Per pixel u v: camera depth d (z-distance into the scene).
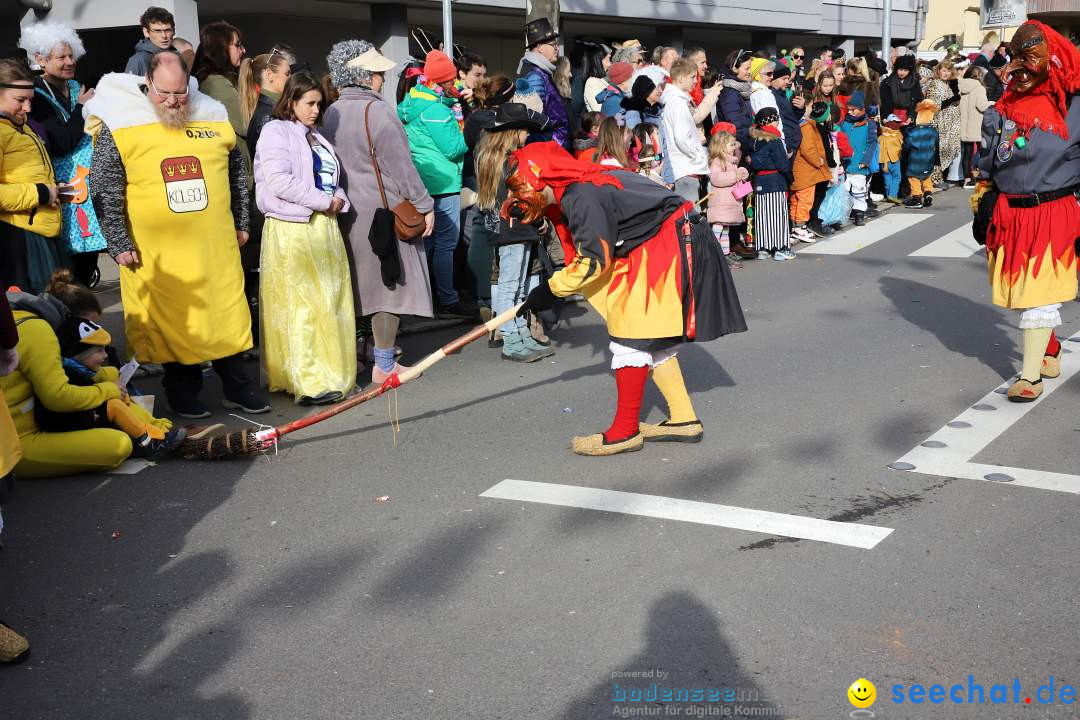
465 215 8.66
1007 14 22.47
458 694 3.22
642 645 3.46
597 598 3.77
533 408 6.05
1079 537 4.16
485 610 3.72
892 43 24.86
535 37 8.98
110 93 5.58
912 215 13.28
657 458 5.17
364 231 6.31
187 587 3.96
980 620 3.55
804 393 6.21
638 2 16.00
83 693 3.29
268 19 13.47
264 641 3.56
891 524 4.32
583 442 5.23
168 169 5.63
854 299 8.88
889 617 3.58
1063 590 3.74
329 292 6.11
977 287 9.17
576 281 4.87
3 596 3.91
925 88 15.38
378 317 6.42
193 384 6.00
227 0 12.16
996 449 5.18
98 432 5.07
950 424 5.58
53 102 7.26
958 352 7.07
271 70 6.62
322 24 14.09
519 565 4.05
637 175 5.08
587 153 6.57
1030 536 4.18
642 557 4.08
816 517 4.41
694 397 6.18
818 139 11.45
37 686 3.34
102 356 5.29
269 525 4.50
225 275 5.89
